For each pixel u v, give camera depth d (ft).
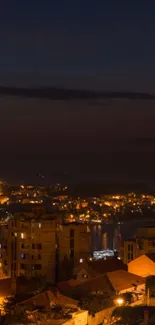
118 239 636.89
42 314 250.37
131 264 373.81
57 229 441.27
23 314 254.27
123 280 320.91
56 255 437.99
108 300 273.13
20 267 434.71
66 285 337.31
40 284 359.05
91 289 308.40
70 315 248.32
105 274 326.44
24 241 433.89
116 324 204.95
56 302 274.77
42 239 431.84
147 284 249.96
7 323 246.68
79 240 443.73
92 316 257.14
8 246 444.55
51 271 432.25
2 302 312.29
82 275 370.12
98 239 643.45
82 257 441.68
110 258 422.41
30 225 432.25
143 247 429.79
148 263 367.86
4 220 546.26
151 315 206.90
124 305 254.06
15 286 344.08
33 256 431.43
